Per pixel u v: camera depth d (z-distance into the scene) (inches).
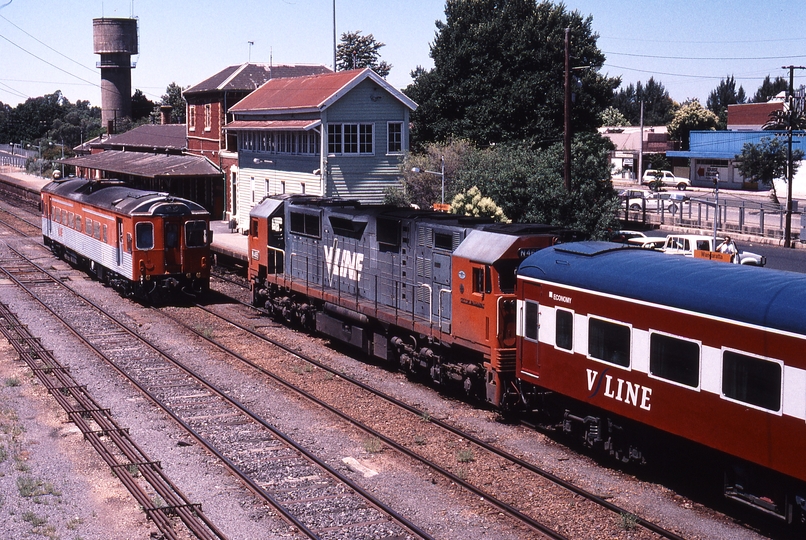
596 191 1445.6
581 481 562.6
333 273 973.8
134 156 2340.1
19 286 1342.3
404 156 1605.6
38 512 501.7
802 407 432.1
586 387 589.9
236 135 1937.7
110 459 586.6
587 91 1947.6
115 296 1274.6
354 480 563.8
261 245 1143.6
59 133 4581.7
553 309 618.5
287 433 661.9
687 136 3796.8
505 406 684.1
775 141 2421.3
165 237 1192.8
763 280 482.6
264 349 952.3
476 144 1883.6
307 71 2089.1
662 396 523.2
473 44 1956.2
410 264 818.8
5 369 846.5
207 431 665.0
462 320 724.7
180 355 918.4
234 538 470.6
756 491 483.5
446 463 597.3
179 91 4168.3
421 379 837.2
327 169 1544.0
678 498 534.0
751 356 461.4
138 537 470.3
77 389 771.4
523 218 1296.8
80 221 1439.5
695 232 1967.3
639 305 538.6
